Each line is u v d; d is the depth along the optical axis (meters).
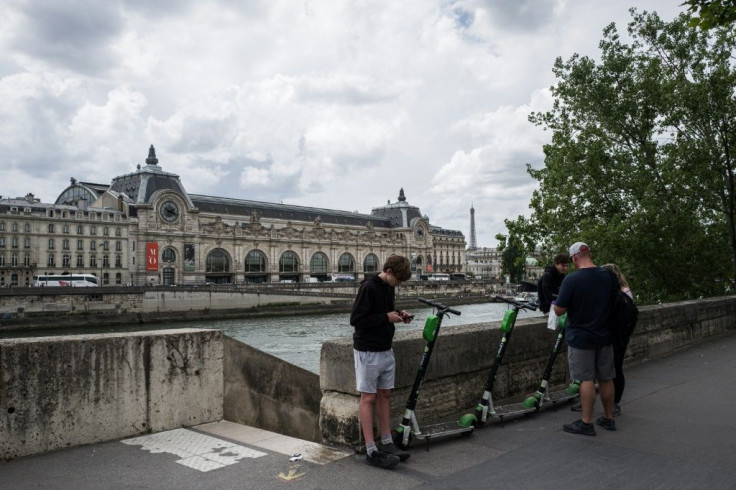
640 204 22.73
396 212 180.75
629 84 23.89
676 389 9.51
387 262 5.89
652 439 6.67
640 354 12.27
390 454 5.62
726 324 17.14
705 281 21.70
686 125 22.67
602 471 5.59
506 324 7.23
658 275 22.11
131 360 6.91
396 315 5.77
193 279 119.50
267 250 135.88
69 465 5.77
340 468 5.61
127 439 6.73
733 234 22.09
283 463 5.77
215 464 5.75
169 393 7.23
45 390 6.21
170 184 119.69
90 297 67.62
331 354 6.46
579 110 25.23
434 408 7.14
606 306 6.89
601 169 24.20
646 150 24.00
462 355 7.53
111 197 116.38
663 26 23.27
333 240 151.12
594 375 6.98
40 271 100.62
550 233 25.78
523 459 5.94
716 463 5.83
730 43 20.83
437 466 5.70
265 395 8.38
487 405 7.18
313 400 8.94
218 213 135.75
